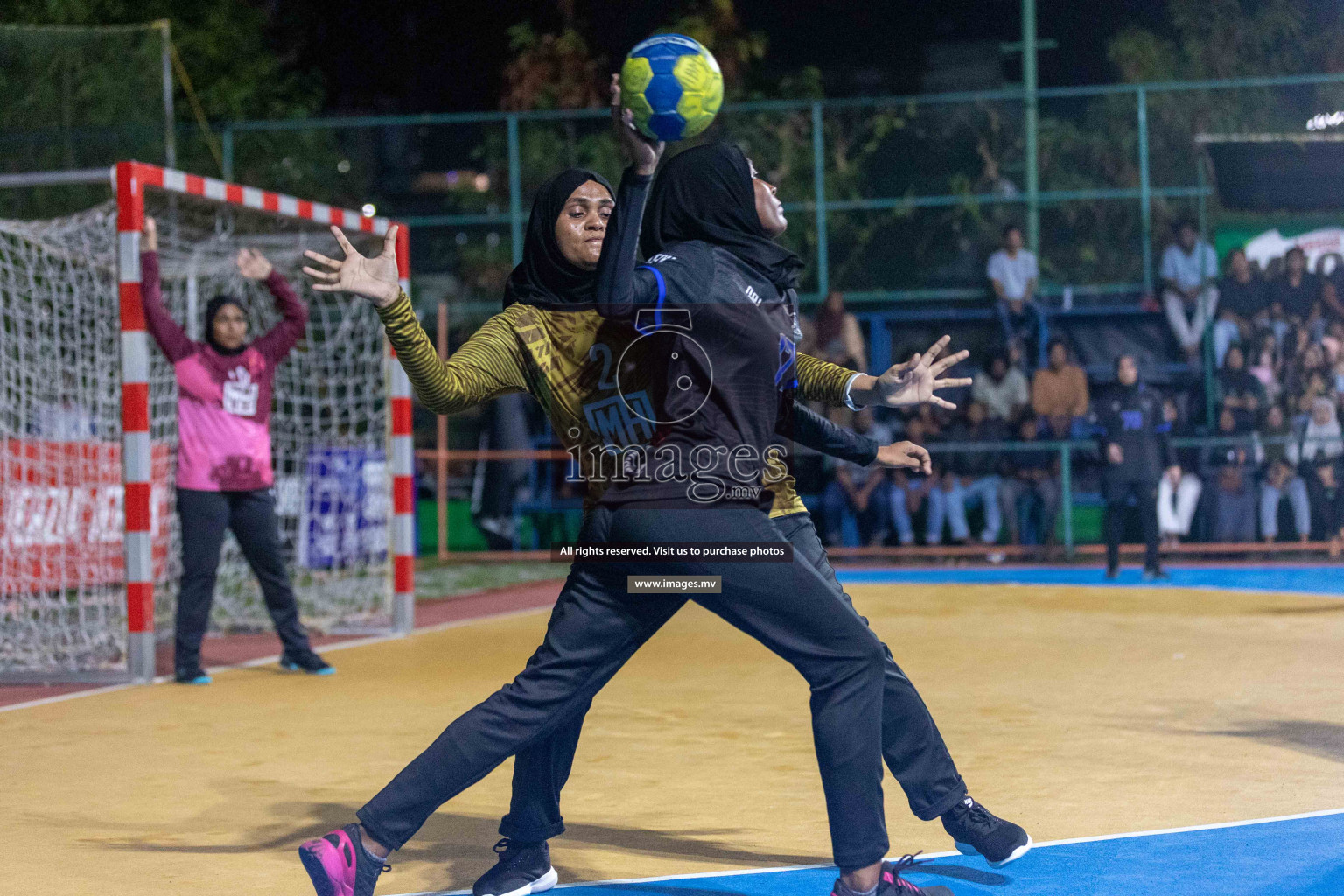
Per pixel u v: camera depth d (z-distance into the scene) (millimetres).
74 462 16938
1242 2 28750
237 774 9055
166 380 19047
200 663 13172
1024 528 24047
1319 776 8469
